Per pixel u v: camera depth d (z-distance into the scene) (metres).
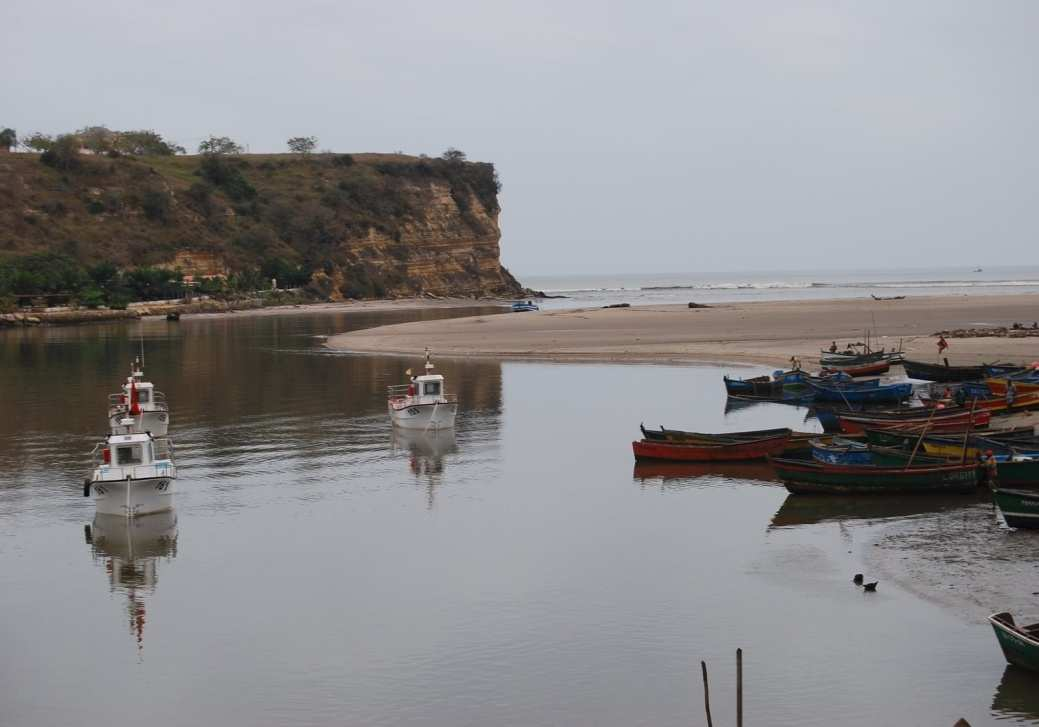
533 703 25.56
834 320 130.25
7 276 180.62
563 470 51.06
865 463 45.22
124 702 26.33
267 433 62.75
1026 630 25.98
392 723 24.78
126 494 42.97
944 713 24.30
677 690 25.95
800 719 24.31
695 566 35.09
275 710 25.62
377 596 33.22
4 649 29.86
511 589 33.41
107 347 125.44
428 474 50.78
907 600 30.84
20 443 60.16
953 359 85.50
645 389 79.06
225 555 38.12
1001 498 36.97
